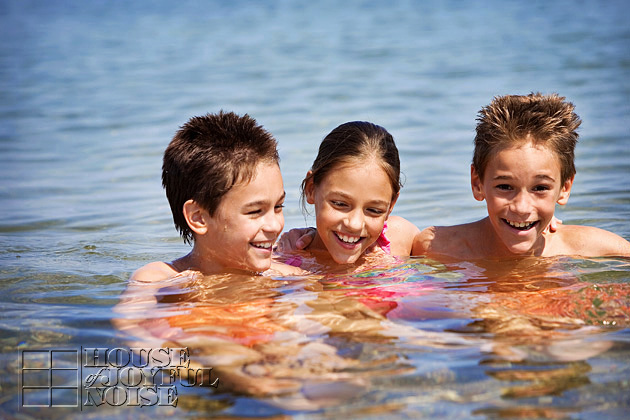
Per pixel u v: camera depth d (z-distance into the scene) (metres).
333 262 6.09
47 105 15.91
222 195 5.38
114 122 14.06
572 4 32.41
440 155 10.77
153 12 37.19
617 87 15.25
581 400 3.40
